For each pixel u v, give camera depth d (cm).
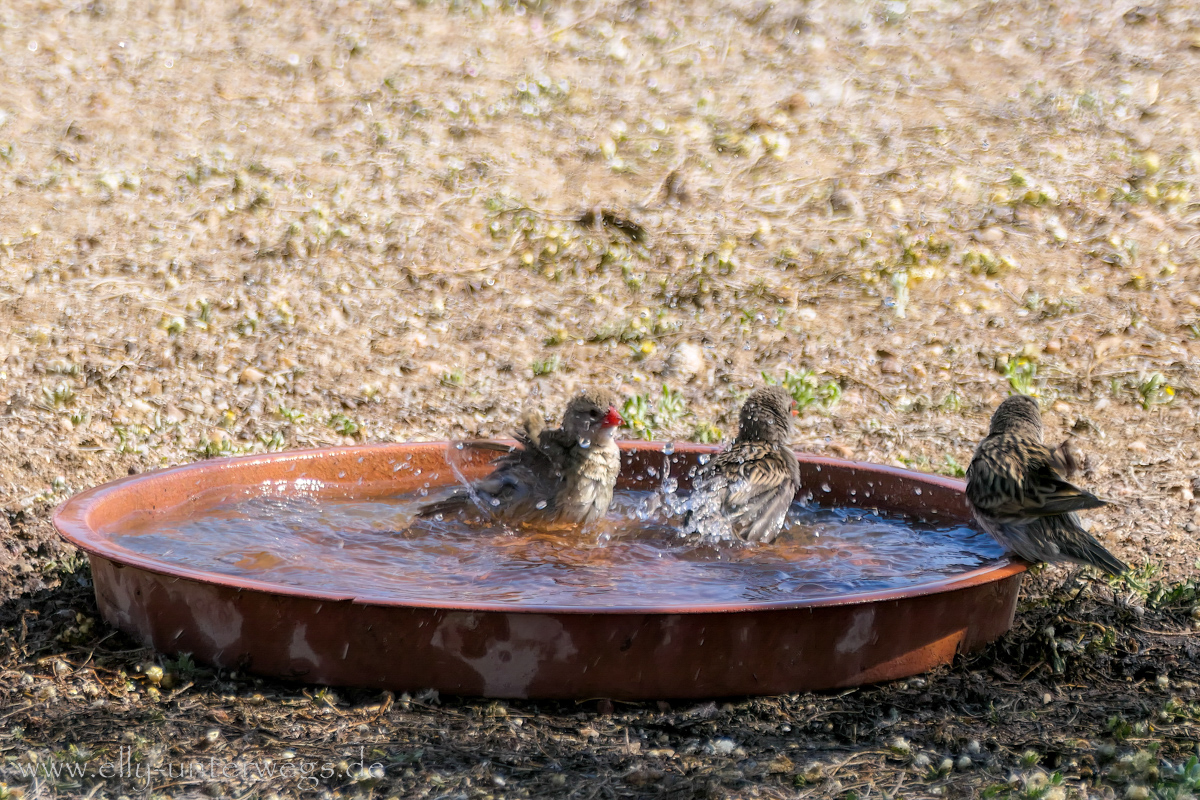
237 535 921
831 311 1730
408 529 967
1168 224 1959
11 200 2038
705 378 1543
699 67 2653
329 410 1433
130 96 2488
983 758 689
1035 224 1970
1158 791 635
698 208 2069
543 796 635
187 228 1966
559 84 2578
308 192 2111
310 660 744
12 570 962
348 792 638
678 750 690
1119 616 914
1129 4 2820
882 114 2412
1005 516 863
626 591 820
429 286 1802
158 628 784
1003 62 2605
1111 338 1623
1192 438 1345
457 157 2261
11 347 1531
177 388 1457
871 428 1402
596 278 1841
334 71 2638
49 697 744
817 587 838
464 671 729
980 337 1642
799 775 659
